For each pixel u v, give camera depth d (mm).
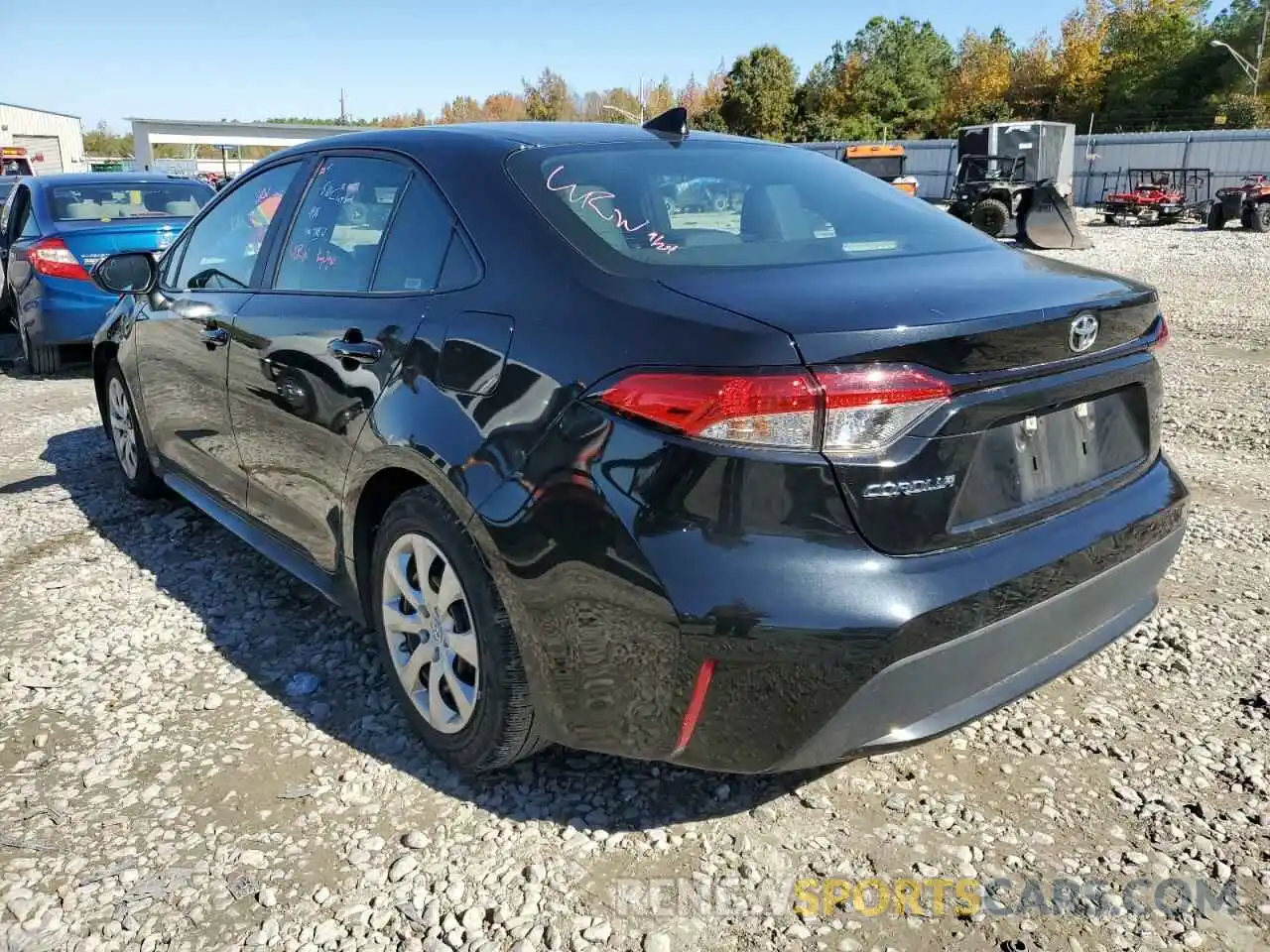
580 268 2408
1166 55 67375
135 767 2814
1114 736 2943
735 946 2189
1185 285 14945
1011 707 3100
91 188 8617
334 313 3008
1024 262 2736
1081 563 2377
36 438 6340
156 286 4293
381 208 3045
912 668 2086
